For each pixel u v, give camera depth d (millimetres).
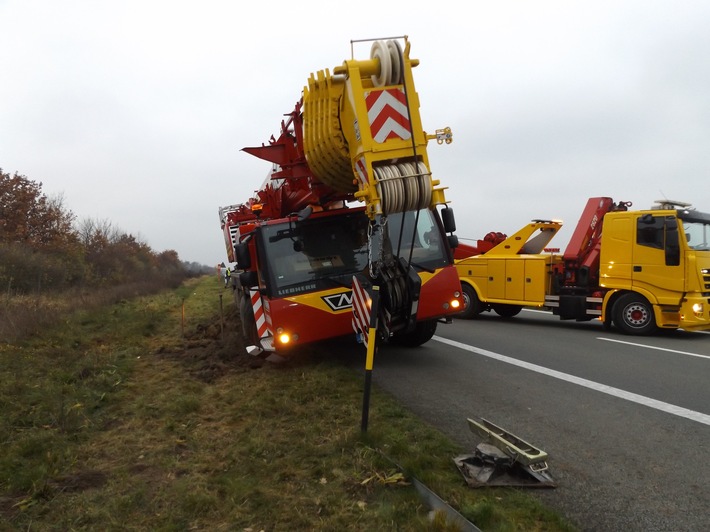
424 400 6062
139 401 6129
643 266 11414
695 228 11391
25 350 8812
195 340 10938
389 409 5477
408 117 5512
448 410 5676
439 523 3115
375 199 5367
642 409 5668
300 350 8656
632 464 4230
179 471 4168
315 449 4391
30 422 5383
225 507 3535
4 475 4078
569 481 3932
